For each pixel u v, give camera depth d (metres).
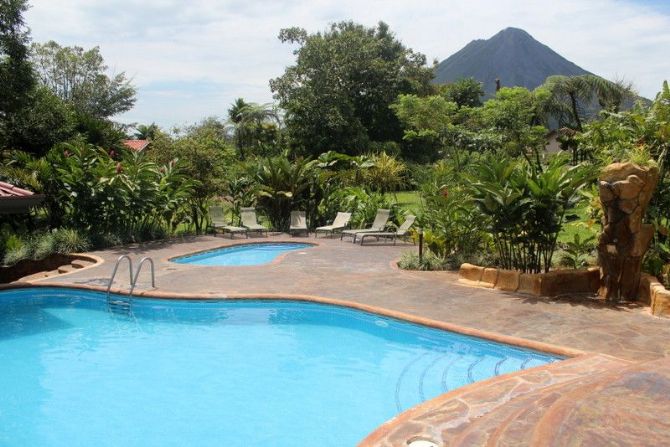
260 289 9.71
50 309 9.50
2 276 12.44
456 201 11.80
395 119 50.06
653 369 4.47
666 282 8.30
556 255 11.29
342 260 12.99
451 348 7.25
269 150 47.00
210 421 5.39
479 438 3.54
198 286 9.98
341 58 46.62
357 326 8.44
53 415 5.55
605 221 8.37
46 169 14.88
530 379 5.27
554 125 42.97
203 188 18.94
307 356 7.16
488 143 31.34
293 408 5.68
